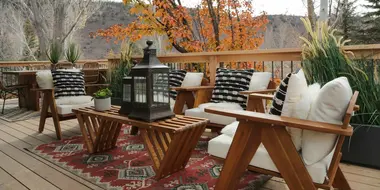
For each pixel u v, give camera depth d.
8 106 5.66
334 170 1.44
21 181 2.08
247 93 2.59
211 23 5.96
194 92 3.17
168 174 2.15
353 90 2.34
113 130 2.70
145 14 5.82
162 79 2.21
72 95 3.68
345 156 2.36
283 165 1.48
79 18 11.25
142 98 2.16
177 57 4.00
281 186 1.96
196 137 2.21
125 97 2.43
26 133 3.47
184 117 2.30
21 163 2.44
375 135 2.22
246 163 1.61
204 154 2.61
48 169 2.30
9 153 2.71
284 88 1.54
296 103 1.50
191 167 2.31
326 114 1.42
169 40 5.97
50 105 3.22
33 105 5.11
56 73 3.75
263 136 1.52
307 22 2.59
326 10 4.46
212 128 2.69
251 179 2.07
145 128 2.11
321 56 2.48
